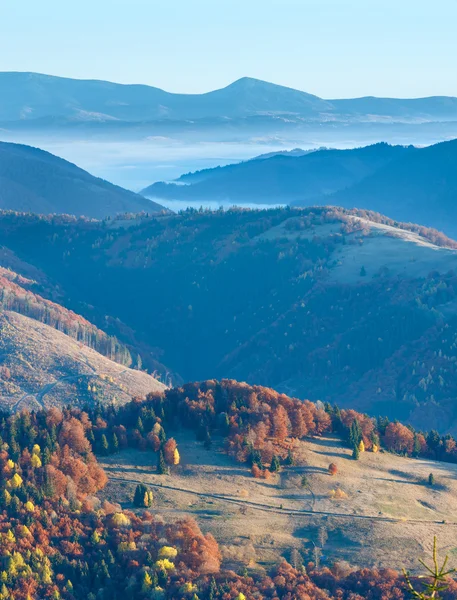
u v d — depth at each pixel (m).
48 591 183.88
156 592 183.75
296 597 182.62
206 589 184.62
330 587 190.50
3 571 185.75
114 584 188.50
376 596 184.75
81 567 191.38
